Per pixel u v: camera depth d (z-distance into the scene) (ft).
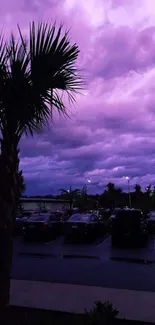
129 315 18.70
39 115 15.08
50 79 14.43
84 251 47.91
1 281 14.05
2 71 14.07
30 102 14.46
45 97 14.78
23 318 16.56
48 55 14.17
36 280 28.89
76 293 23.21
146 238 55.42
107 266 35.91
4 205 14.01
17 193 14.61
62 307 19.97
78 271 33.09
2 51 14.21
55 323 14.98
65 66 14.98
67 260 39.81
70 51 14.67
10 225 14.23
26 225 62.59
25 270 33.55
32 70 14.26
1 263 14.03
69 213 107.55
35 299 21.68
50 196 216.95
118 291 23.73
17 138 14.98
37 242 59.72
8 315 14.46
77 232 60.44
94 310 15.48
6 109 14.65
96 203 203.31
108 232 80.48
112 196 252.01
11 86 14.21
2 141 14.53
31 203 158.61
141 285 26.99
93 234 63.26
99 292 23.47
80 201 172.86
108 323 14.74
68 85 15.55
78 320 14.53
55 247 52.49
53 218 69.15
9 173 14.23
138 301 21.29
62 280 28.94
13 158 14.46
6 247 14.10
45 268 34.68
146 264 37.11
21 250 48.83
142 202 196.85
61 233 73.51
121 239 54.44
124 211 55.93
